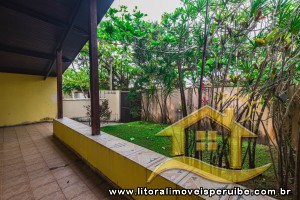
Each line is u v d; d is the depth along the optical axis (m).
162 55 2.31
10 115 5.97
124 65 7.72
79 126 3.32
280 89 1.35
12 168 2.50
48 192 1.89
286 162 1.40
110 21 2.60
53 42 4.03
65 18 3.04
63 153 3.13
